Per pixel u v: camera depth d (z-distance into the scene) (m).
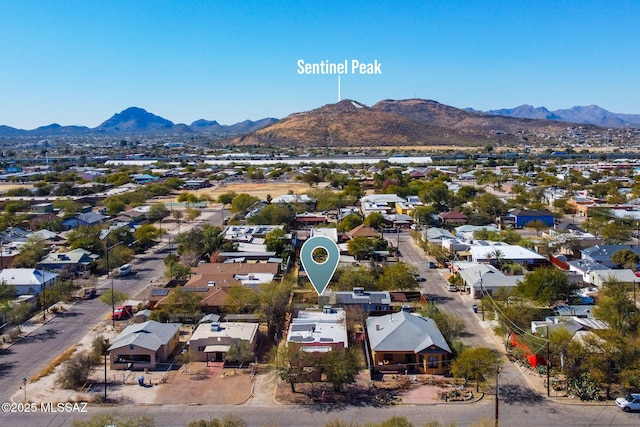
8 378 47.06
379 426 35.50
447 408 41.53
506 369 47.66
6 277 71.69
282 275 76.56
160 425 39.53
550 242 89.62
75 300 68.44
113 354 49.12
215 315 59.59
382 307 61.97
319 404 42.41
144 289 72.75
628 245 84.25
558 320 52.25
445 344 48.94
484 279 68.19
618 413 40.44
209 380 46.59
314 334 51.50
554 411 40.81
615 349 44.44
